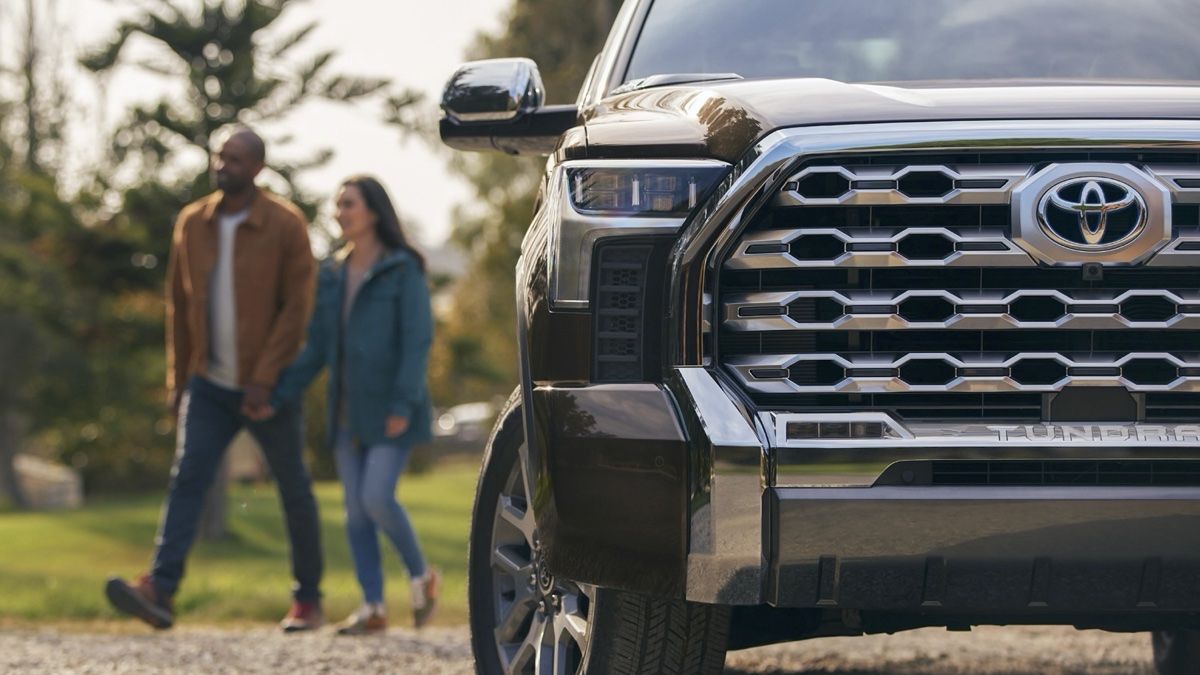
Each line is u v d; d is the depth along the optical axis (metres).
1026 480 3.58
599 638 4.19
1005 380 3.61
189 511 8.41
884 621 4.37
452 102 4.95
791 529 3.57
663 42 5.01
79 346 27.06
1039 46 4.81
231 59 23.58
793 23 4.98
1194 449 3.53
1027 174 3.59
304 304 8.52
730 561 3.61
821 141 3.61
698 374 3.68
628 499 3.76
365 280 8.55
